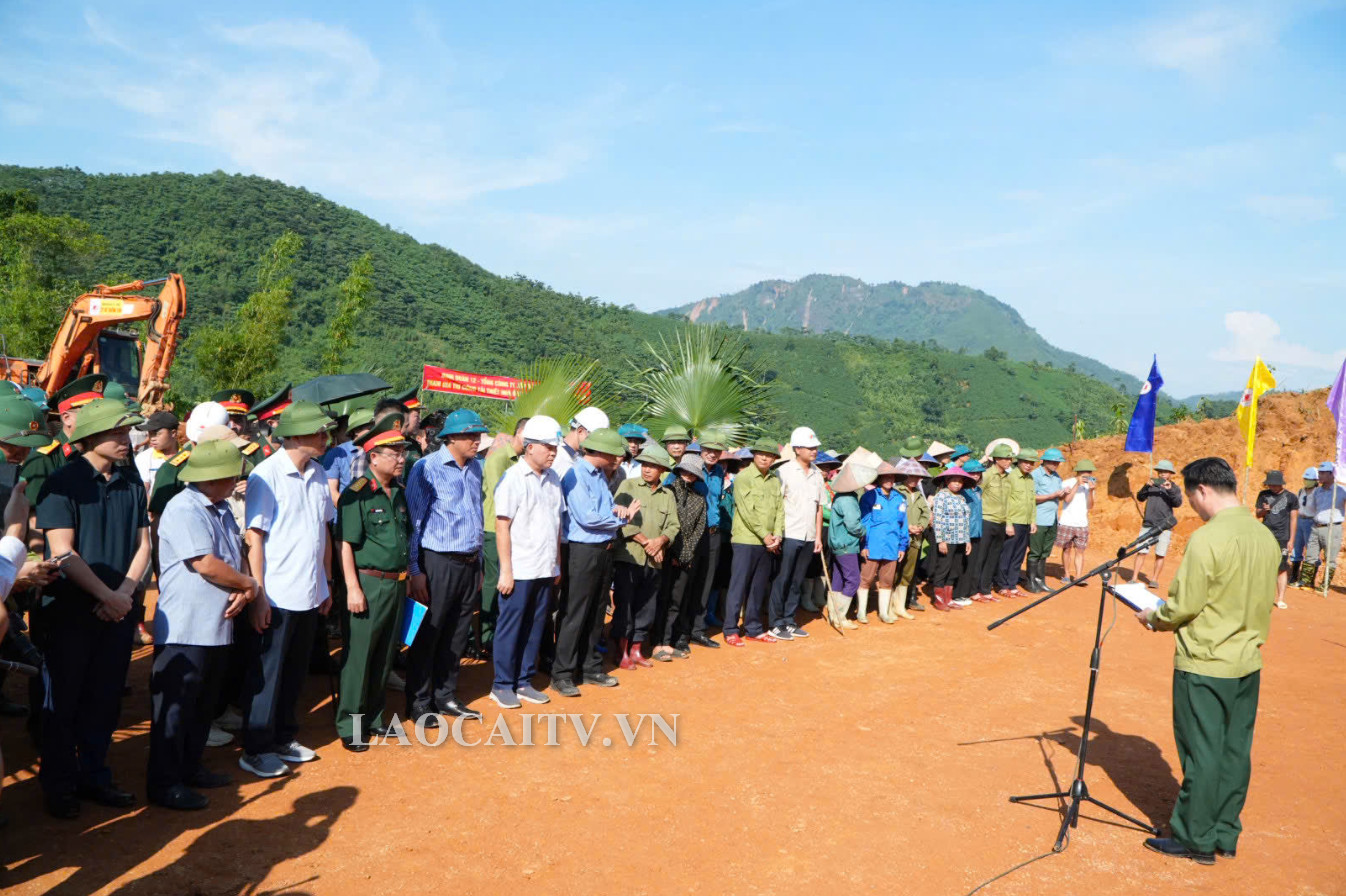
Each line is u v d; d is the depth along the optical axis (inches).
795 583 361.1
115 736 217.5
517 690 263.7
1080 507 534.6
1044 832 188.5
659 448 302.2
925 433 6043.3
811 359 6988.2
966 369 7342.5
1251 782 227.6
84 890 144.5
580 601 268.4
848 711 267.4
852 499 375.2
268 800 184.9
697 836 178.1
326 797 187.9
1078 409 6904.5
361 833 171.8
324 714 243.0
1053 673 324.8
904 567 409.1
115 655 176.6
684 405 502.3
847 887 160.4
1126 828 192.5
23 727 218.5
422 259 4734.3
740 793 200.8
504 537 249.8
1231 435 722.2
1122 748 244.5
